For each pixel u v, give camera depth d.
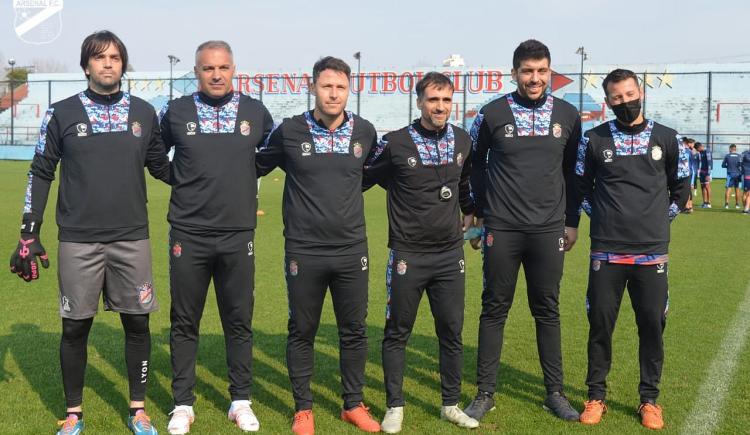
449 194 4.49
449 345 4.59
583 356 5.94
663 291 4.57
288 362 4.53
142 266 4.39
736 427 4.40
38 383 5.16
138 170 4.34
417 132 4.49
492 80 43.44
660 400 4.88
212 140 4.43
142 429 4.26
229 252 4.49
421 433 4.38
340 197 4.38
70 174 4.24
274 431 4.38
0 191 21.55
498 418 4.63
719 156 40.34
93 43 4.17
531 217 4.61
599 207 4.67
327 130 4.39
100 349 6.04
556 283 4.74
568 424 4.50
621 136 4.59
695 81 43.69
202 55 4.40
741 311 7.43
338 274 4.44
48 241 12.09
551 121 4.63
